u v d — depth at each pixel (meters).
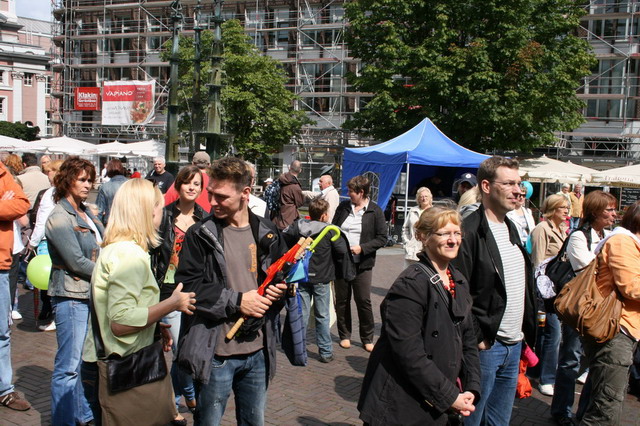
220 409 3.12
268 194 9.91
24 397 4.87
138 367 2.94
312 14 43.00
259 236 3.21
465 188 7.55
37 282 5.89
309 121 38.19
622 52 35.50
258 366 3.22
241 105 34.06
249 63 34.00
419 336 2.79
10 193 4.33
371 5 27.00
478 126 25.27
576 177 22.39
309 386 5.44
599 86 35.88
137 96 42.53
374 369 2.93
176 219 4.60
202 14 46.56
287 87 43.25
